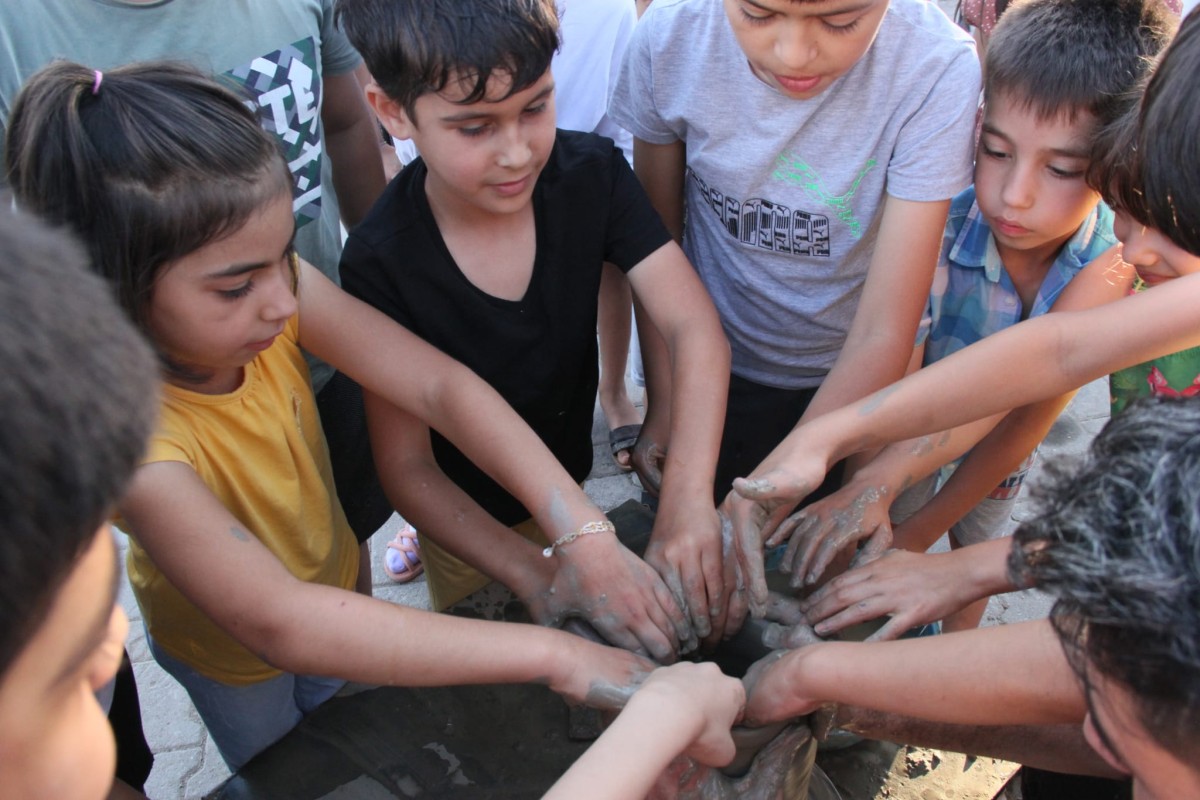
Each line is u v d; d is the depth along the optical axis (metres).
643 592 1.33
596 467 2.99
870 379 1.56
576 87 2.46
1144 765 0.72
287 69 1.72
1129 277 1.61
